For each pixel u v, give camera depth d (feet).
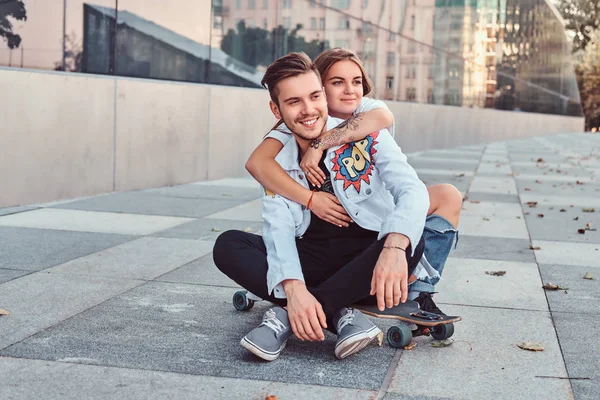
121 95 28.89
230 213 24.58
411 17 64.39
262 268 10.70
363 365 10.27
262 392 9.21
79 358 10.25
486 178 40.16
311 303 9.99
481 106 86.84
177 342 11.07
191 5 33.55
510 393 9.39
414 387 9.51
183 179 33.37
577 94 139.44
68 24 26.30
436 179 39.09
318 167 10.72
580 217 25.96
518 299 14.20
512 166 49.47
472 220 24.68
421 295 11.50
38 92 24.75
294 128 10.53
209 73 35.35
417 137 65.67
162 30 31.58
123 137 29.22
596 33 165.48
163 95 31.50
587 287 15.34
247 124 38.45
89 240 18.95
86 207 24.70
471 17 81.00
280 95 10.41
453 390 9.45
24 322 11.87
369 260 10.21
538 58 111.96
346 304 10.52
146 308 12.91
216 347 10.90
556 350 11.12
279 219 10.78
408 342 10.96
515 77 100.83
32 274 15.17
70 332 11.41
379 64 58.34
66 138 26.18
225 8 36.24
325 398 9.07
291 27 43.21
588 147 78.79
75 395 8.96
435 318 10.94
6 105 23.48
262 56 40.14
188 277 15.35
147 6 30.55
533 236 21.72
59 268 15.78
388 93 60.75
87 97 27.07
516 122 100.48
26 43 24.53
